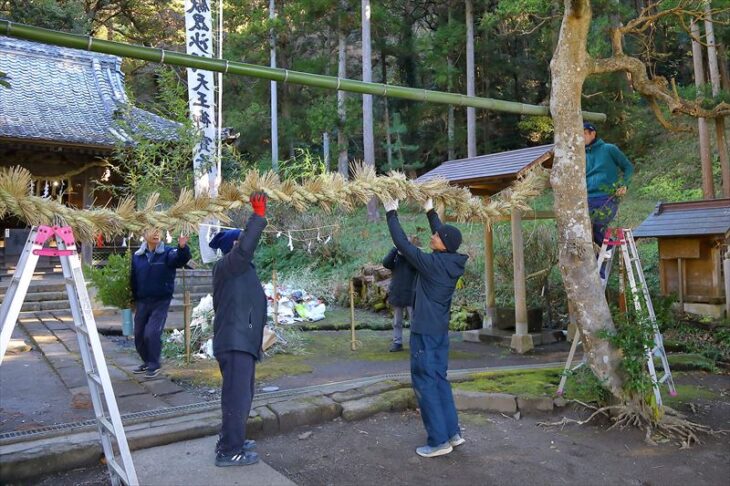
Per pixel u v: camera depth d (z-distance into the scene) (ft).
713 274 24.48
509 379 17.38
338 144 65.77
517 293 23.16
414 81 78.89
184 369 18.62
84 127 40.45
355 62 93.40
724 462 11.88
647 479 11.11
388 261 22.26
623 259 15.26
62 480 10.87
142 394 15.53
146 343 17.87
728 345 21.26
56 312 31.30
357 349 23.31
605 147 18.21
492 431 13.88
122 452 9.10
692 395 16.47
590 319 14.03
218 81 28.66
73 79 47.78
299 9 63.00
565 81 14.14
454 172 23.59
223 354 11.25
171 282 18.03
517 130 75.41
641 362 13.53
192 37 28.76
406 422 14.53
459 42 64.95
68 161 41.06
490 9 66.64
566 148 14.11
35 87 45.01
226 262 11.25
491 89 75.77
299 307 31.58
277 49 77.92
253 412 13.76
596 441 13.10
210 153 27.20
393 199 13.26
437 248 12.92
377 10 62.39
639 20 15.48
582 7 13.57
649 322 13.88
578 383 14.74
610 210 17.11
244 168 28.40
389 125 74.95
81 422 12.91
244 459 11.34
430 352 12.34
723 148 30.76
